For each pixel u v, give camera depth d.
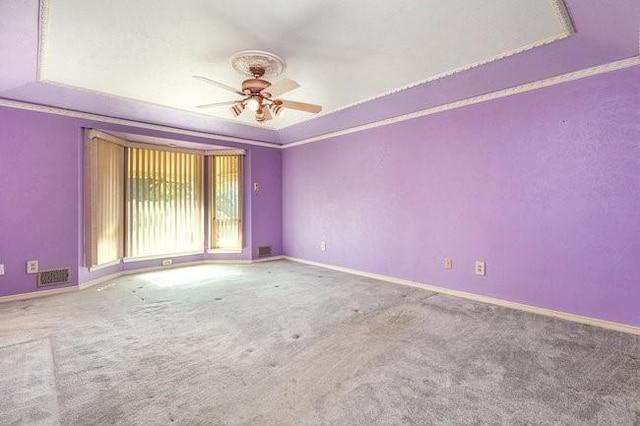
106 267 4.48
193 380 1.95
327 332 2.66
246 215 5.79
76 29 2.42
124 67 3.10
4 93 3.44
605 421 1.59
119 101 3.97
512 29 2.45
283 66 3.00
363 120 4.56
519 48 2.73
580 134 2.86
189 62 2.99
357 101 4.10
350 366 2.12
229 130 5.27
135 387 1.87
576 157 2.89
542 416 1.62
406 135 4.18
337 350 2.35
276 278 4.57
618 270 2.70
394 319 2.96
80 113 3.99
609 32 2.40
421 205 4.04
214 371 2.05
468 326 2.79
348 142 4.92
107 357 2.23
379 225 4.53
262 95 3.08
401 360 2.20
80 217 4.02
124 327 2.77
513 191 3.27
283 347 2.39
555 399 1.76
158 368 2.09
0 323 2.86
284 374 2.02
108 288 4.04
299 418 1.61
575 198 2.90
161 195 5.19
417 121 4.05
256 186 5.84
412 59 2.94
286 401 1.75
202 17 2.28
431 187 3.93
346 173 4.97
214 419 1.60
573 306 2.92
